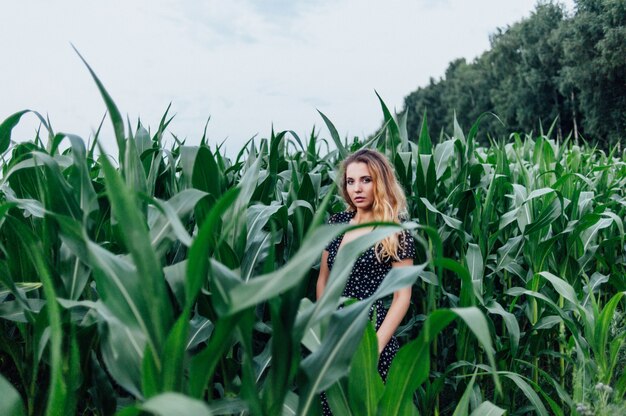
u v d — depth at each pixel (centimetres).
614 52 2859
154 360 111
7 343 191
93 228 156
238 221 182
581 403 228
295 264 98
